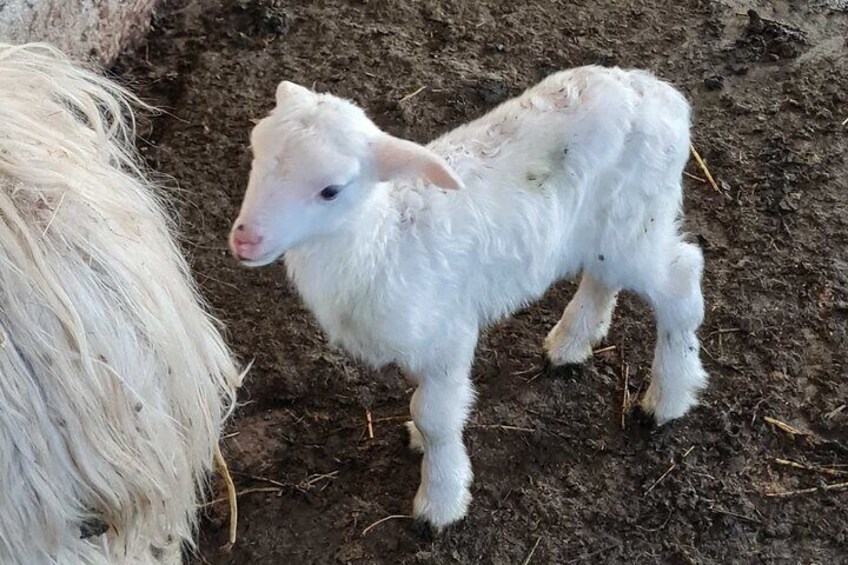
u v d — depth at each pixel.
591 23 1.98
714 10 2.00
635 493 1.40
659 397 1.42
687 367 1.40
